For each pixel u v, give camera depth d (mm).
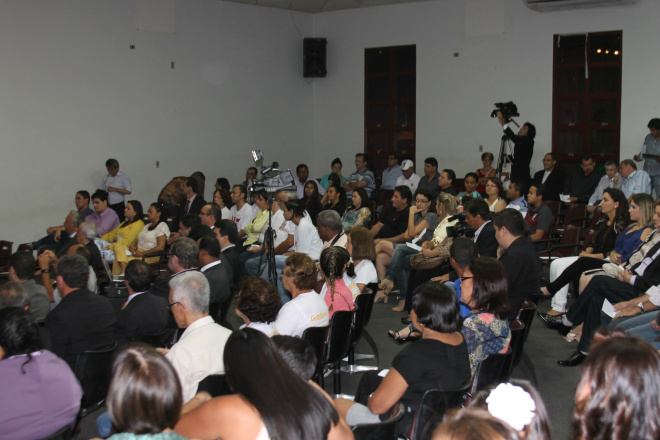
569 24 9117
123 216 8734
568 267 4926
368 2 10234
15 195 8070
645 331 3742
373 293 4273
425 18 10086
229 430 1703
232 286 4969
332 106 10992
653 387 1440
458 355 2516
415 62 10258
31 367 2383
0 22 7828
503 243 4223
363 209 6875
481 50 9703
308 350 2111
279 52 10672
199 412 1751
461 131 9961
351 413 2582
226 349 1768
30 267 4242
